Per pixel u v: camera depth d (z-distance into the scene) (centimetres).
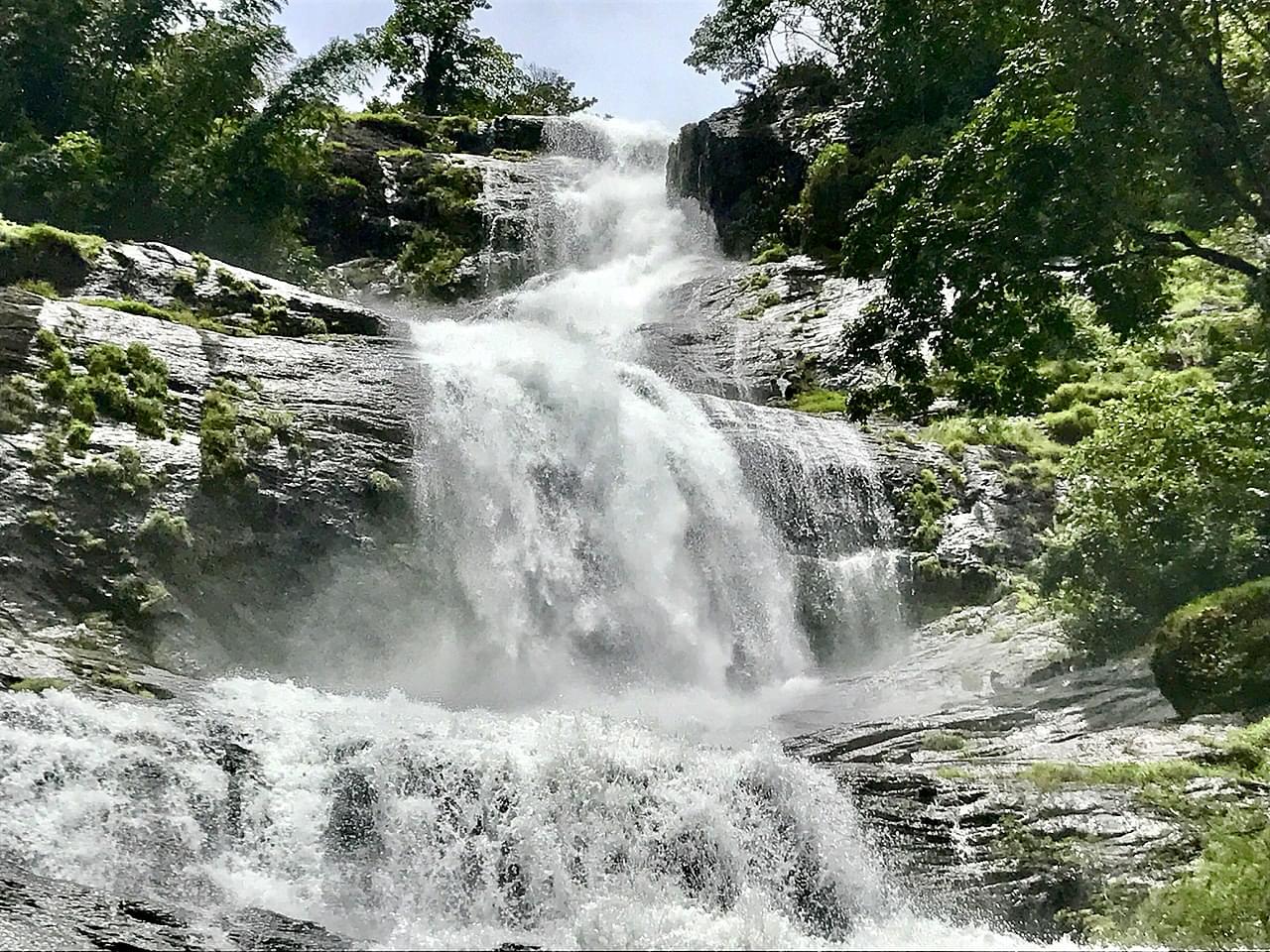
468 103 5894
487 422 2130
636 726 1366
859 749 1452
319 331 2417
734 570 2262
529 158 4828
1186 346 2761
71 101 3181
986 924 1103
